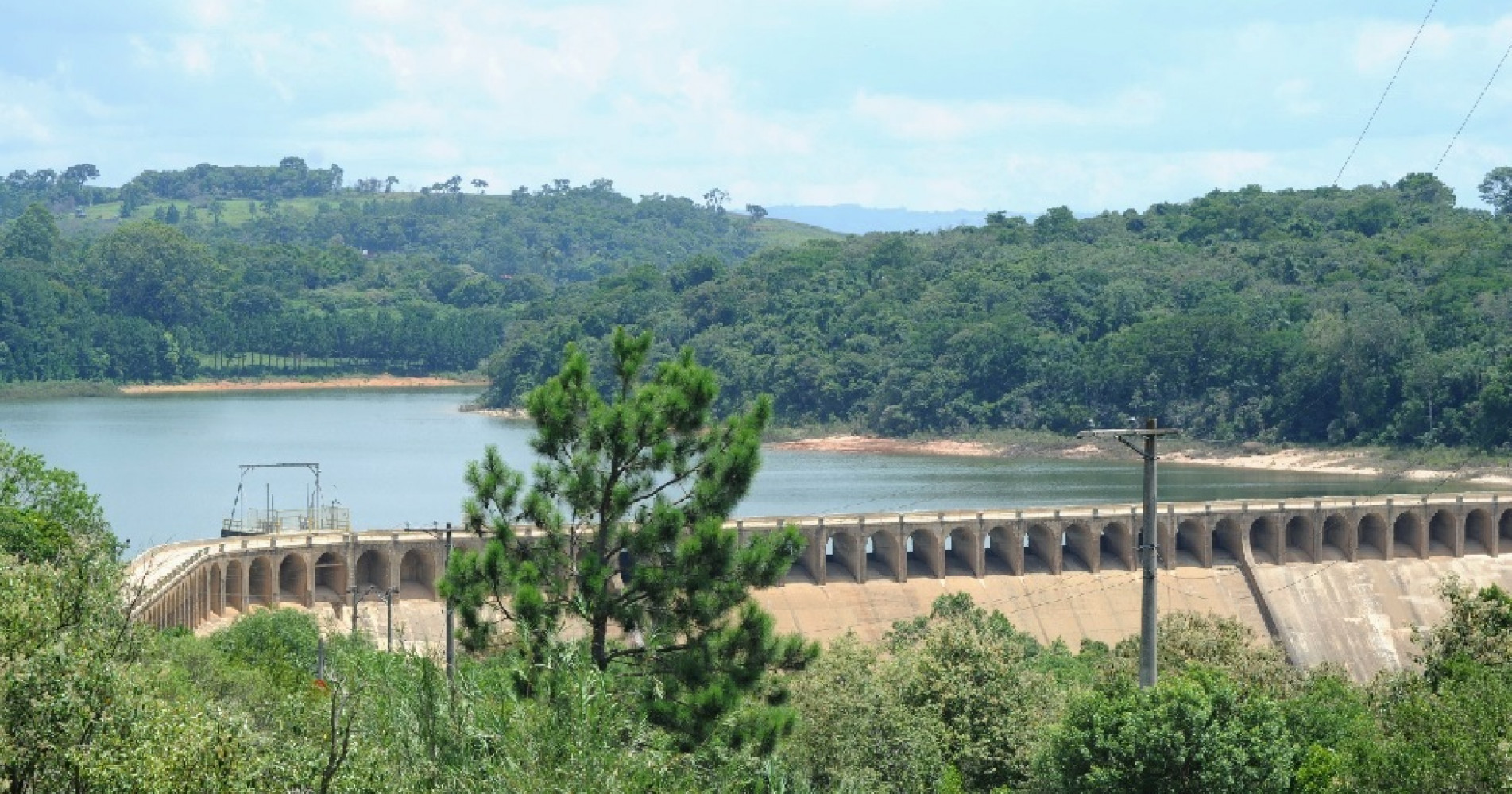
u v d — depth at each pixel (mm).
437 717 66312
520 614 75875
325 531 179375
